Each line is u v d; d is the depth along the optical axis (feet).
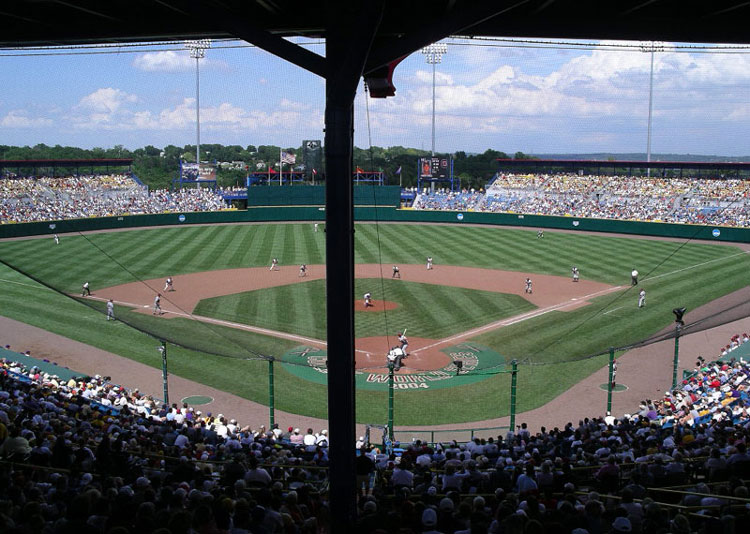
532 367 97.91
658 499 37.24
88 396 74.43
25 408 56.65
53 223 222.28
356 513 27.25
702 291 127.85
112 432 54.60
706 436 52.60
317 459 49.90
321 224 276.21
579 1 28.35
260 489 32.73
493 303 135.85
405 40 25.53
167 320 88.63
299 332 109.81
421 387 90.94
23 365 90.43
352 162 25.39
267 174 364.79
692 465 43.19
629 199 273.95
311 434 65.98
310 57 24.91
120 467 40.04
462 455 49.57
